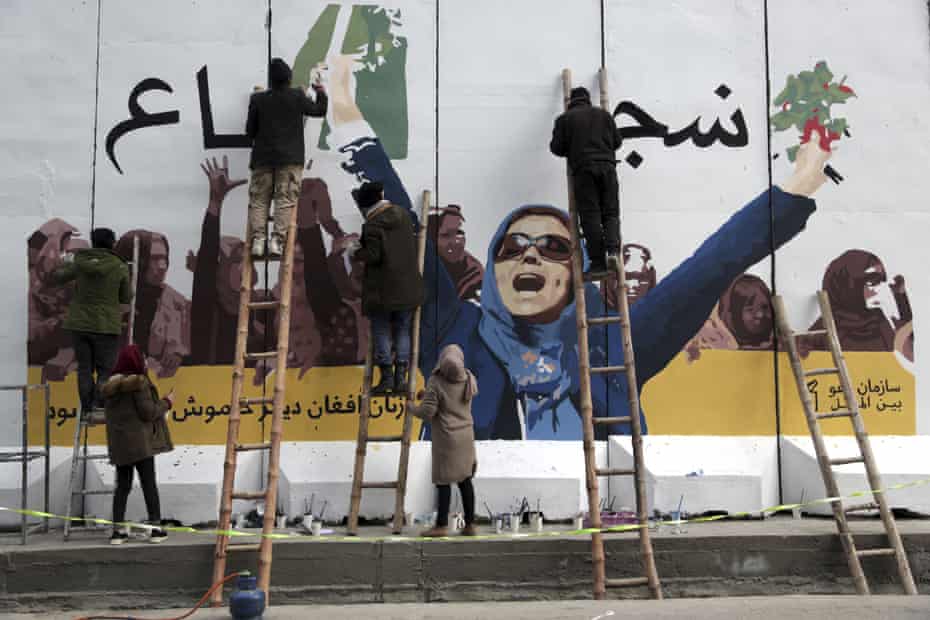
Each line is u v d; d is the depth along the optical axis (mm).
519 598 6293
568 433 7430
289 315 6785
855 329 7664
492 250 7535
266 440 7254
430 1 7656
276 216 6910
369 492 7094
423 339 7426
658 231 7625
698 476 7219
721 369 7555
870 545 6645
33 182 7383
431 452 7000
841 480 7223
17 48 7438
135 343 7312
